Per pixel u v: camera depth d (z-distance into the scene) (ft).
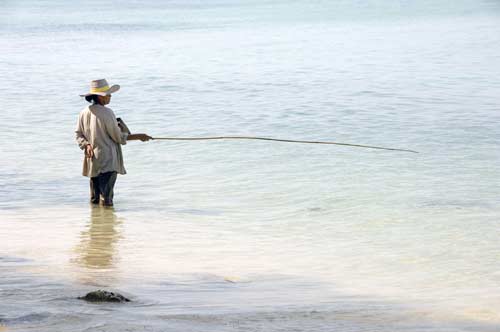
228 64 155.12
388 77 130.41
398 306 28.09
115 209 51.29
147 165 65.67
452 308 27.48
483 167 63.52
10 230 44.70
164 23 282.77
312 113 94.73
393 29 239.91
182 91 116.47
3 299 26.08
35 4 436.35
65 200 53.98
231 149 71.77
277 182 58.95
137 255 38.88
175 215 49.57
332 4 388.16
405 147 72.95
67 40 217.36
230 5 403.34
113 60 166.30
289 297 29.86
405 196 53.98
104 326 21.58
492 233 44.11
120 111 98.73
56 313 23.00
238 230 45.60
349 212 49.85
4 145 75.00
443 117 90.38
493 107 97.25
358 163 65.62
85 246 40.63
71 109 99.40
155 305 26.43
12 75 140.87
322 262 37.93
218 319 23.75
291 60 160.66
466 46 183.42
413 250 40.52
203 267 36.29
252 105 101.86
